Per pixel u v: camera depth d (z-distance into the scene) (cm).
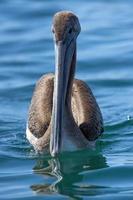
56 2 2644
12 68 2091
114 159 1480
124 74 2014
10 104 1861
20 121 1741
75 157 1484
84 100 1611
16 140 1627
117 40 2269
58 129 1391
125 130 1666
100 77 2000
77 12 2527
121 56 2130
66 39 1384
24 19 2500
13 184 1349
